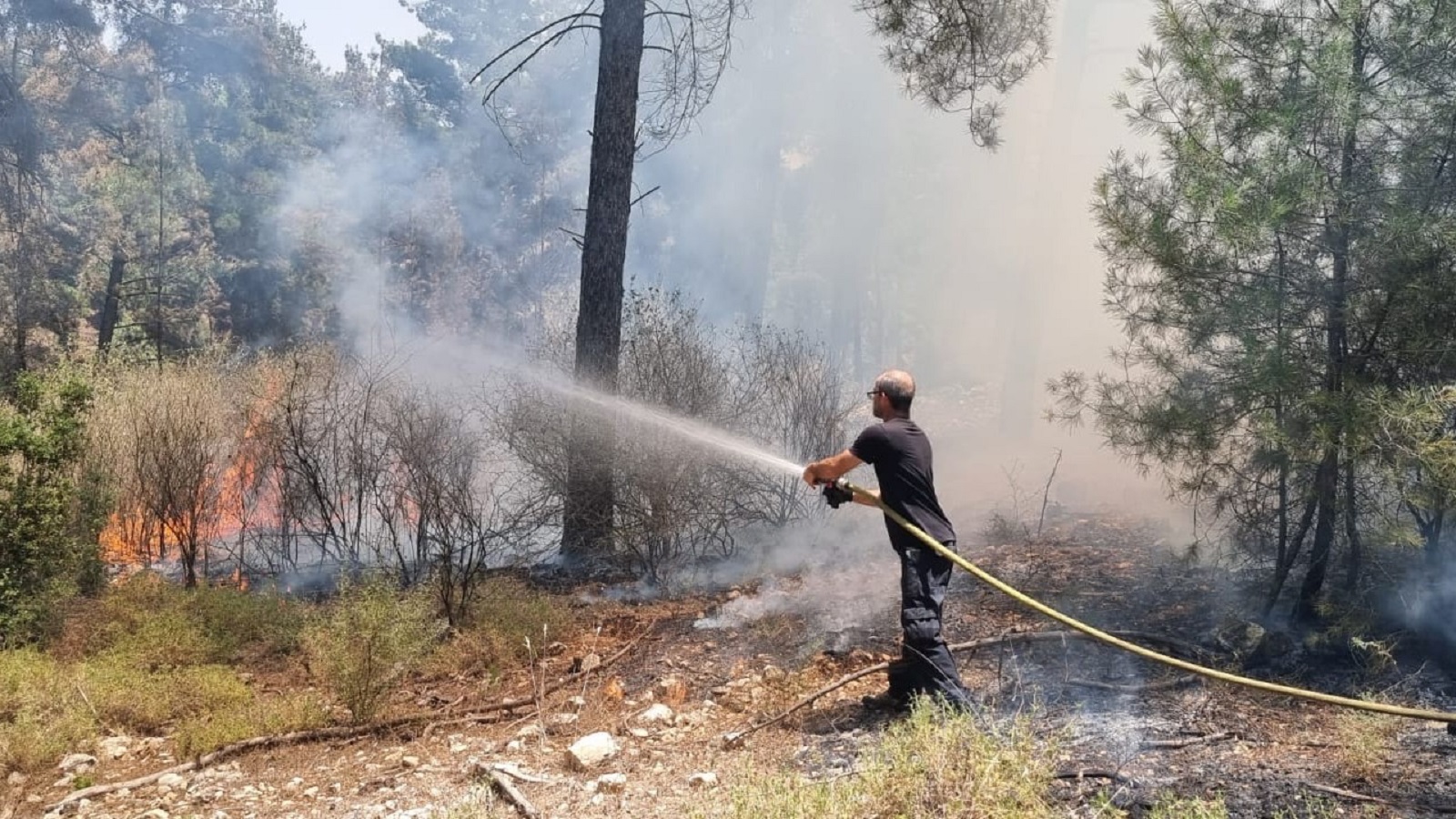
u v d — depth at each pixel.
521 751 4.75
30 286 24.30
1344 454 4.83
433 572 7.34
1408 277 4.87
